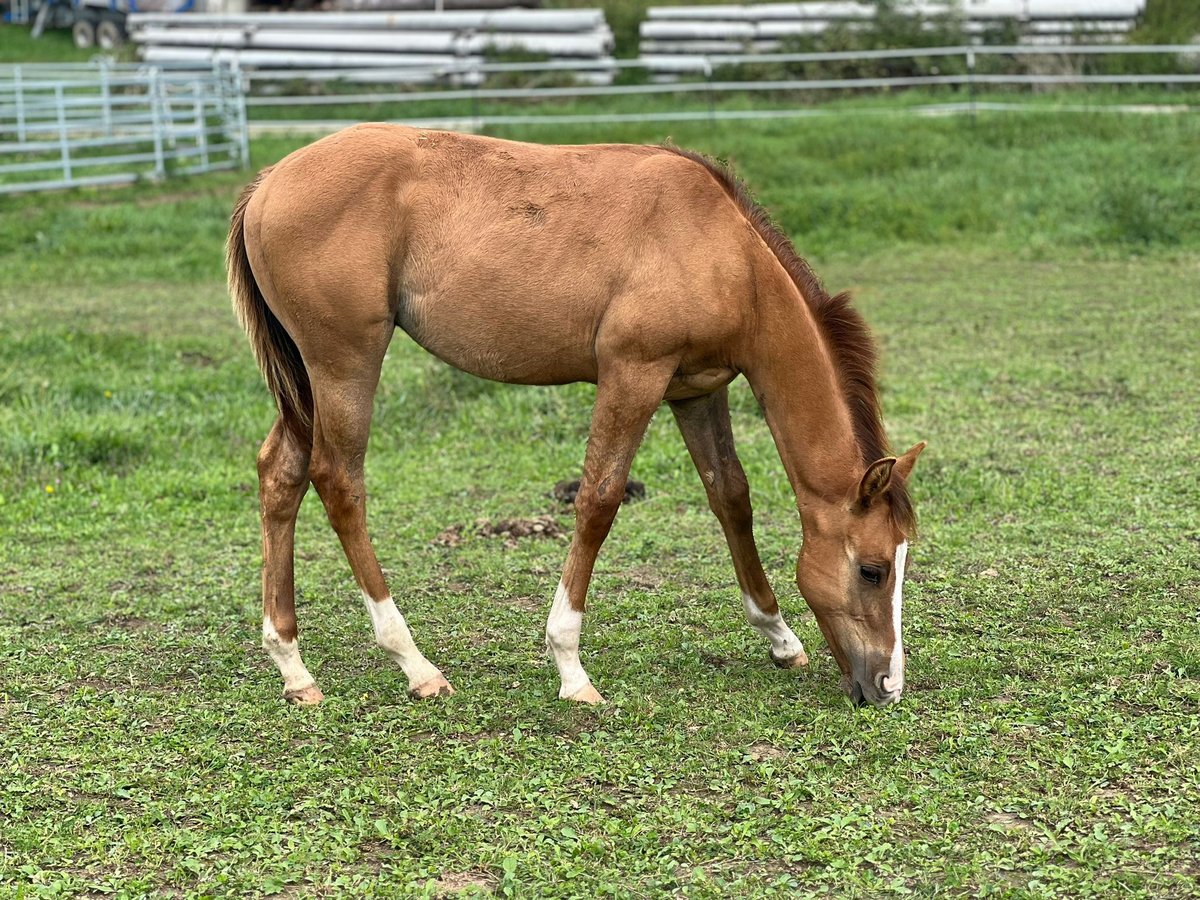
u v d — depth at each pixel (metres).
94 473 7.26
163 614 5.34
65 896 3.22
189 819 3.65
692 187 4.29
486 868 3.34
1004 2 21.50
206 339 10.57
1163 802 3.50
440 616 5.24
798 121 18.47
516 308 4.32
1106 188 14.16
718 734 4.05
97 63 23.22
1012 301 11.18
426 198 4.34
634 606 5.24
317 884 3.28
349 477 4.45
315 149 4.41
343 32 23.56
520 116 20.00
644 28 23.03
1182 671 4.34
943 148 16.31
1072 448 7.09
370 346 4.38
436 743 4.07
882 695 4.15
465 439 7.89
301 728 4.19
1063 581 5.27
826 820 3.48
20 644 4.96
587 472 4.36
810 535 4.31
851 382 4.30
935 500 6.43
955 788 3.63
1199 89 19.14
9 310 11.75
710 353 4.31
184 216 15.85
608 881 3.22
